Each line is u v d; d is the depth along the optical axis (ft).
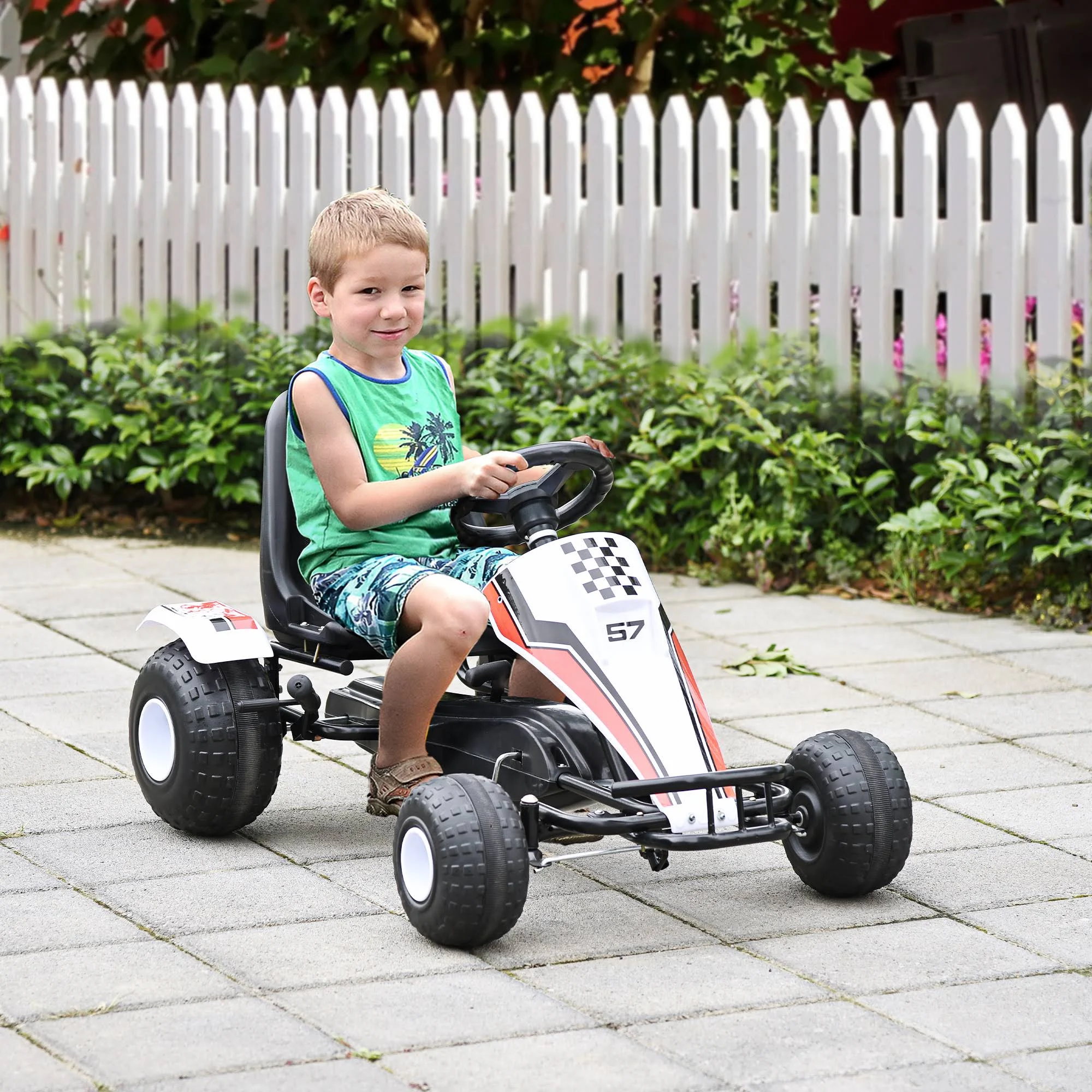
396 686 15.19
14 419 31.40
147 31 39.70
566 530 28.78
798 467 27.09
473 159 30.09
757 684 21.90
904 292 27.14
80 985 12.82
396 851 14.06
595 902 14.88
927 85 35.88
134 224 32.30
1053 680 22.07
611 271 29.30
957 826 16.83
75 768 18.35
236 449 30.89
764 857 16.11
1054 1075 11.59
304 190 31.07
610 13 36.76
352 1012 12.43
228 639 15.87
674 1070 11.58
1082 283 25.93
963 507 26.00
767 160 27.96
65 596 25.99
